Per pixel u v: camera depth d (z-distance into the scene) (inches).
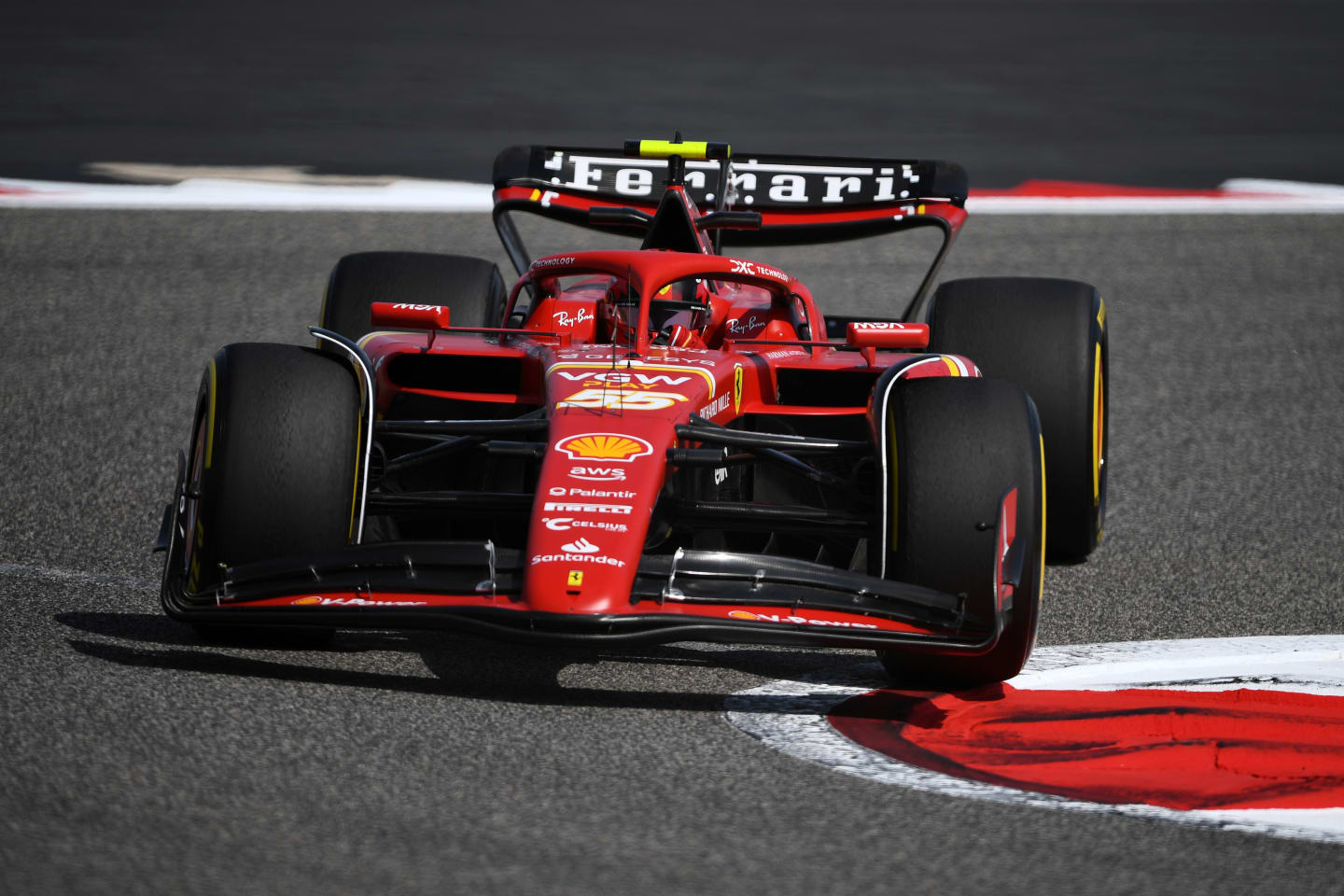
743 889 490.3
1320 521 1083.9
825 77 3759.8
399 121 2967.5
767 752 621.3
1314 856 538.3
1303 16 5644.7
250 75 3555.6
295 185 2329.0
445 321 832.9
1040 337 943.7
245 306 1659.7
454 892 479.2
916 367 817.5
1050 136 2957.7
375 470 802.8
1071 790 595.2
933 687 720.3
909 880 504.4
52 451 1154.0
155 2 5108.3
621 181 1149.7
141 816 526.6
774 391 840.3
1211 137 2987.2
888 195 1123.9
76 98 3107.8
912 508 683.4
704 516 740.7
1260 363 1565.0
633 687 702.5
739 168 1147.9
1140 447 1277.1
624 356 814.5
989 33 4901.6
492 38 4446.4
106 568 882.8
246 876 485.1
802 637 630.5
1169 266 1966.0
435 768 583.2
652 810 553.0
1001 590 666.8
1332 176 2610.7
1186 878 516.4
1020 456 691.4
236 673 685.9
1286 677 754.2
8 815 521.3
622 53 4173.2
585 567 626.8
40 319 1574.8
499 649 750.5
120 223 2027.6
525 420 744.3
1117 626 846.5
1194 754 637.9
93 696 642.8
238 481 688.4
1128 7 5910.4
